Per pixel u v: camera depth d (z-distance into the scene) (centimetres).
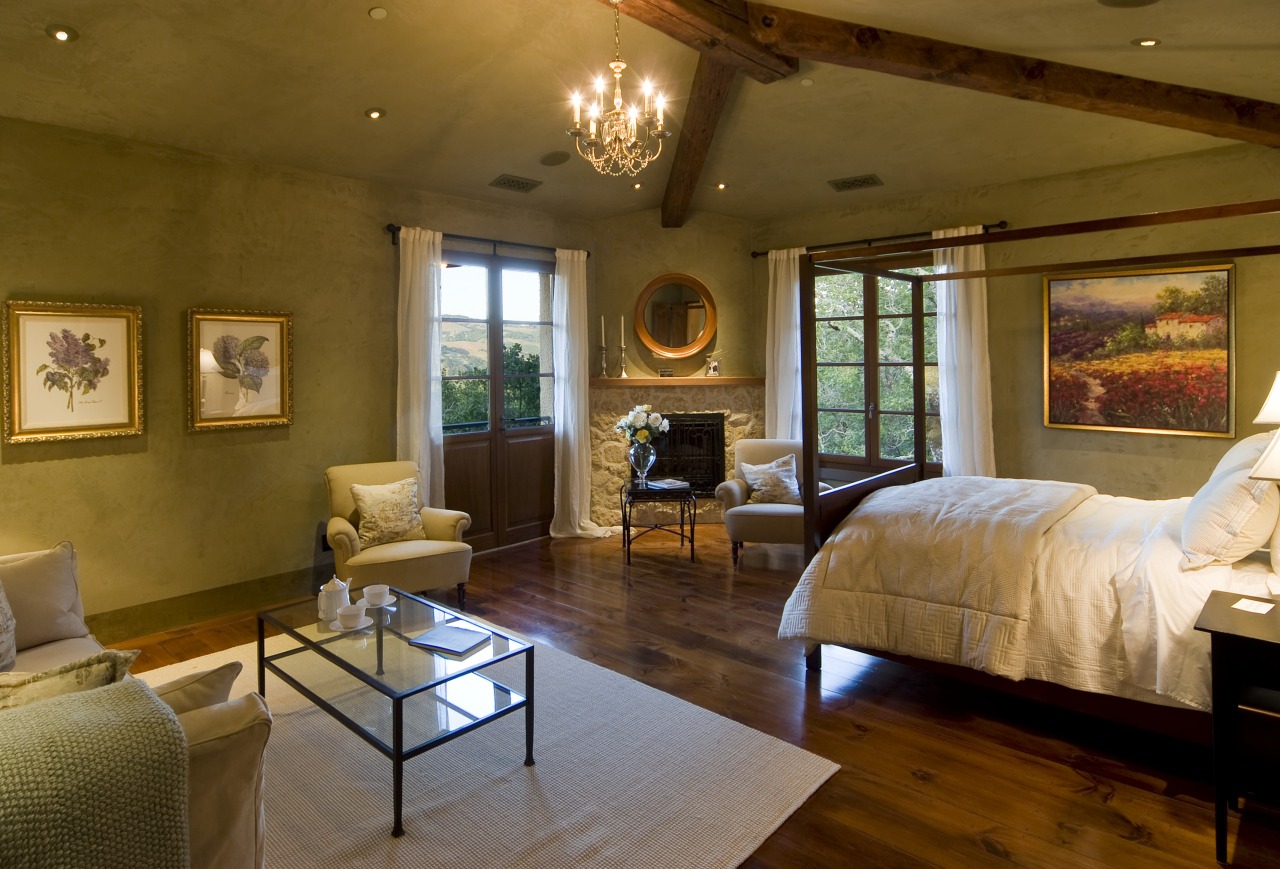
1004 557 297
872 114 475
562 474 636
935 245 327
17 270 371
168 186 420
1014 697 329
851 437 632
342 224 497
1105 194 506
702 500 678
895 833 234
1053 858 221
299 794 255
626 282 664
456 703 269
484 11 355
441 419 548
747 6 361
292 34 347
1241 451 296
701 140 503
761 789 257
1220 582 253
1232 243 461
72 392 387
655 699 327
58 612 297
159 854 129
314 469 489
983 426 550
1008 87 372
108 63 343
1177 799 251
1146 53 347
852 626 323
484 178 534
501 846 227
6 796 116
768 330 660
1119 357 501
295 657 374
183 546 433
